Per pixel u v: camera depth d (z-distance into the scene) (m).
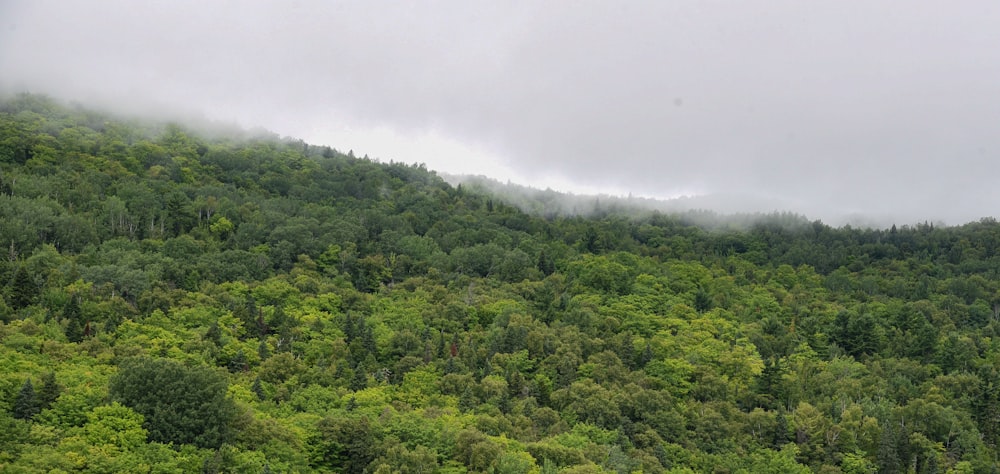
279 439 130.62
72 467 112.00
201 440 125.69
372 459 133.75
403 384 167.12
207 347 165.38
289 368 163.12
